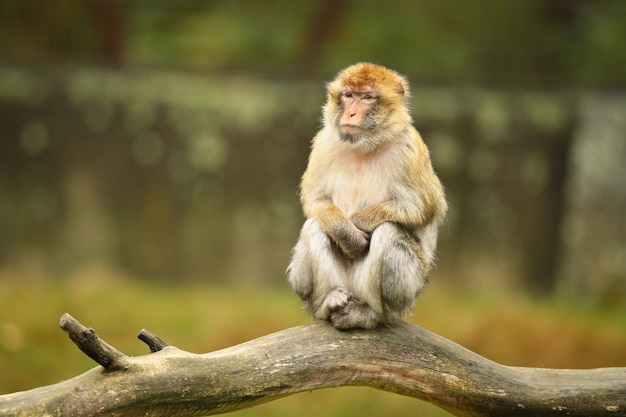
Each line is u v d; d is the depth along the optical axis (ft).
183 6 91.81
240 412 54.60
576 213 90.27
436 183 41.83
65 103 89.35
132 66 90.38
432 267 41.86
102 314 72.54
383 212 39.45
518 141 91.76
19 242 88.53
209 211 89.97
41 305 73.77
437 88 92.32
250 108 90.02
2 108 88.63
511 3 92.68
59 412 32.17
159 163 90.02
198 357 34.40
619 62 92.94
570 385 36.45
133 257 89.35
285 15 92.68
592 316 80.28
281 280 89.97
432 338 37.29
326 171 41.70
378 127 40.60
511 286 91.04
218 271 89.86
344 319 36.65
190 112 90.02
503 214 91.66
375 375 36.40
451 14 93.30
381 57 93.09
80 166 89.40
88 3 87.81
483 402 36.50
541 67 92.43
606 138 90.79
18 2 86.84
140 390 33.01
